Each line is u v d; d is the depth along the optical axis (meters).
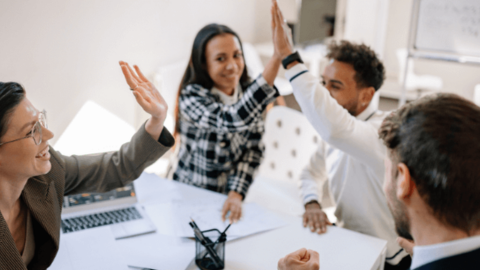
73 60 2.40
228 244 1.27
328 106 1.24
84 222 1.34
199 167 1.75
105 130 2.52
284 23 1.31
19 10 2.05
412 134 0.66
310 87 1.26
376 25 3.87
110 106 2.71
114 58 2.69
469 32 3.08
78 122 2.47
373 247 1.27
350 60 1.38
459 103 0.66
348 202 1.45
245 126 1.47
